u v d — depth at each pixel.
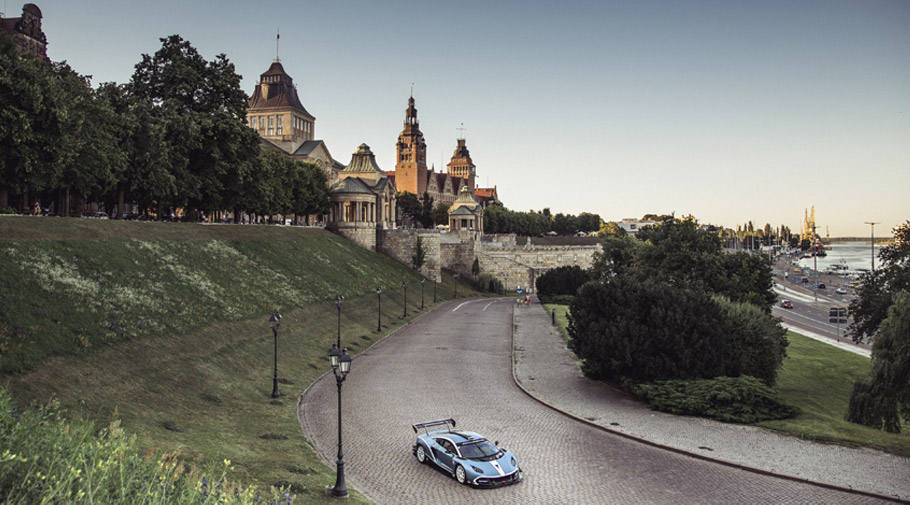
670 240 68.94
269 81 159.88
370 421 34.50
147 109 62.31
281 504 18.72
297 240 85.69
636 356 43.22
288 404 36.91
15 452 13.88
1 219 42.97
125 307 40.47
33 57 50.75
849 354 70.19
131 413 28.67
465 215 153.88
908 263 52.75
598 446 31.69
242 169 73.06
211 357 40.34
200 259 58.12
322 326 59.34
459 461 26.12
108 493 13.82
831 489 26.30
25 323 31.75
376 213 128.75
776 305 130.75
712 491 25.89
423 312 85.62
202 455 24.86
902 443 32.50
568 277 104.69
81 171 53.53
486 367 50.53
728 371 45.88
